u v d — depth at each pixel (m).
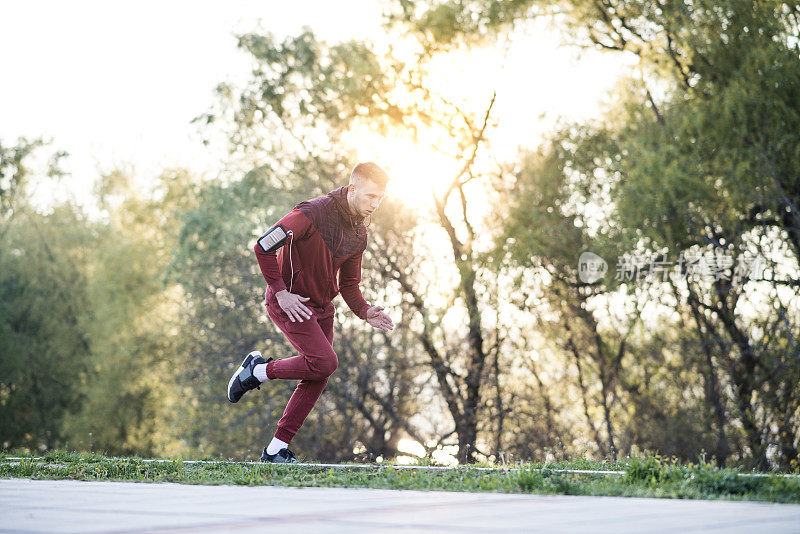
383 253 18.86
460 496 2.87
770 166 13.96
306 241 4.42
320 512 2.26
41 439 31.78
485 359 18.88
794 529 1.90
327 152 19.84
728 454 16.39
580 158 17.67
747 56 14.08
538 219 17.50
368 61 18.39
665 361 17.34
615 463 4.87
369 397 20.05
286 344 20.30
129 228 29.75
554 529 1.88
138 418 27.33
